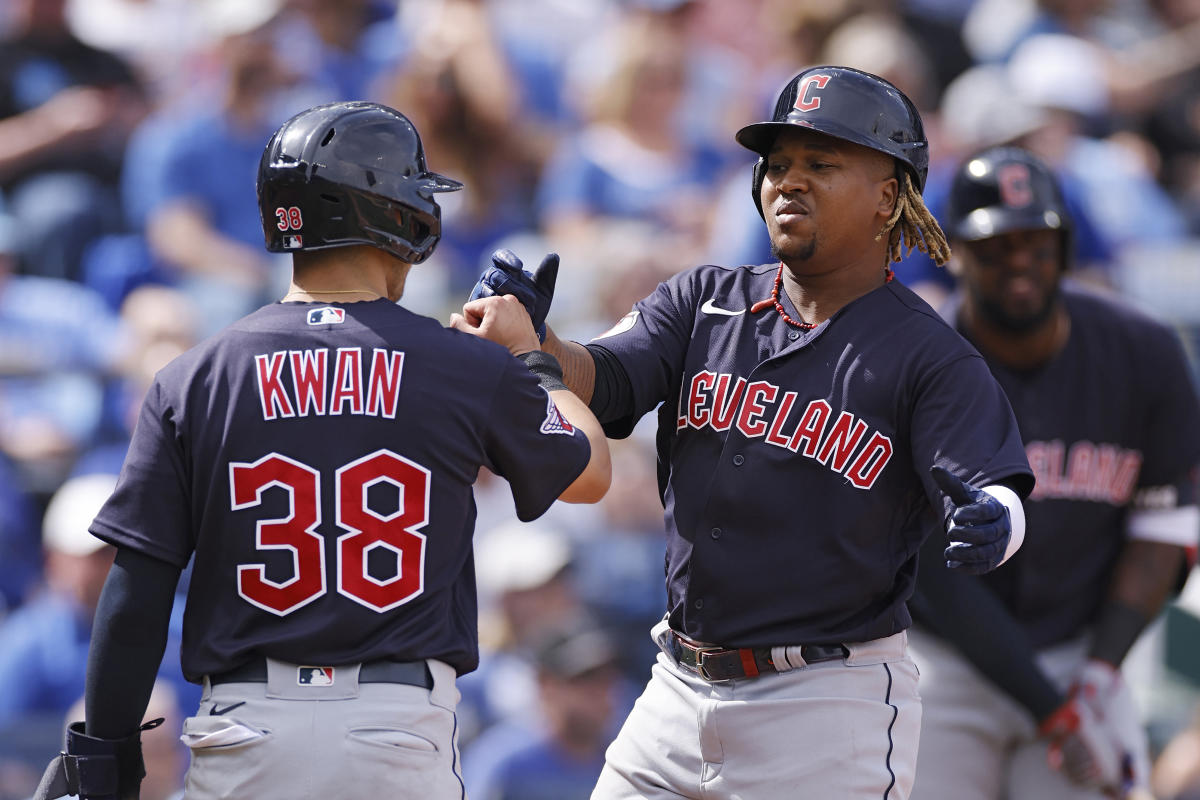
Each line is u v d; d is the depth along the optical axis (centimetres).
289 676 976
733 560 1041
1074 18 3484
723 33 3441
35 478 2452
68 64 3100
